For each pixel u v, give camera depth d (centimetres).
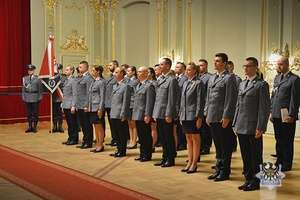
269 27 806
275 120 537
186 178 481
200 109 491
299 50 761
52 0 1058
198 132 502
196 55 943
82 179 475
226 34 892
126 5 1116
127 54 1125
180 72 639
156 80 602
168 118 520
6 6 1015
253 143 425
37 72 1044
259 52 824
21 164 554
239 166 540
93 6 1120
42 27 1050
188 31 955
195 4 940
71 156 610
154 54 1039
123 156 607
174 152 544
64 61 1080
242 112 428
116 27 1137
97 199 399
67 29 1084
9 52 1026
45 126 943
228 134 467
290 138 516
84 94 671
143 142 576
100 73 638
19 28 1034
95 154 625
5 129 895
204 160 578
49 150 657
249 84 427
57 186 446
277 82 539
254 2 830
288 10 778
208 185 450
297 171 514
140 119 568
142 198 402
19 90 1041
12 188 439
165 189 435
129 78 659
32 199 402
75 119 710
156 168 531
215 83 466
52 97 848
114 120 600
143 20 1080
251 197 407
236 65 877
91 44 1122
